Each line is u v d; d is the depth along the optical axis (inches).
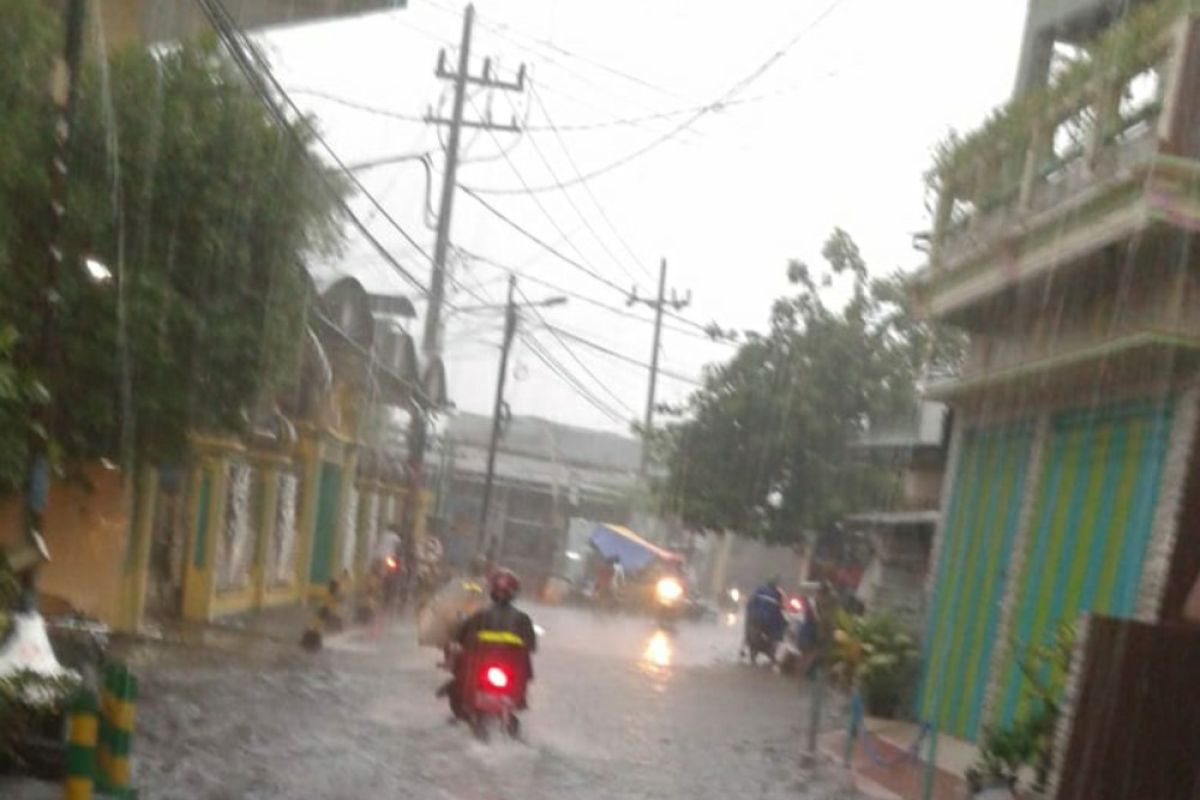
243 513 912.9
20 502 463.2
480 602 762.2
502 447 1961.1
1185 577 451.2
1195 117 453.7
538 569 1731.1
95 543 651.5
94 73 491.8
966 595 652.1
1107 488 515.8
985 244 595.2
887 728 665.0
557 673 813.2
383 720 522.6
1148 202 452.4
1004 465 633.6
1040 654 453.1
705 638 1311.5
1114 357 485.4
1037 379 572.4
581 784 450.6
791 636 1111.0
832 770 533.0
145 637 685.3
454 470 1846.7
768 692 817.5
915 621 748.6
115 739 317.4
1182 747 362.3
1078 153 535.2
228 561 883.4
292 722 499.2
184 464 593.6
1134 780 361.7
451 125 1083.3
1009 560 603.8
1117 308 512.1
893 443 1019.9
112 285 493.7
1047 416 585.6
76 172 483.5
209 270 524.4
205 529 824.9
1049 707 414.3
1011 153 594.6
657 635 1277.1
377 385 1175.6
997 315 648.4
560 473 1977.1
